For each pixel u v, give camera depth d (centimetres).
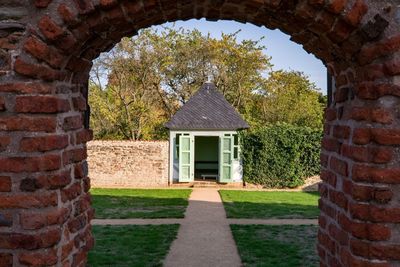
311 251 925
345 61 320
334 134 353
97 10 292
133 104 2953
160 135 3117
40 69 291
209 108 2359
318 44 344
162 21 370
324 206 377
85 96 374
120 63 2872
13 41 293
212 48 3156
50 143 292
